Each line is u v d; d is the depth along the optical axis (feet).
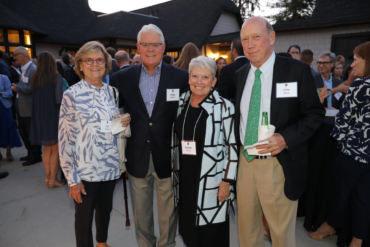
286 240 4.60
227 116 4.68
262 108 4.40
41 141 9.25
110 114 4.91
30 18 39.60
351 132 5.49
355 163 5.49
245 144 4.49
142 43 5.00
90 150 4.69
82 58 4.60
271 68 4.36
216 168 4.66
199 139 4.63
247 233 5.02
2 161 12.91
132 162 5.37
